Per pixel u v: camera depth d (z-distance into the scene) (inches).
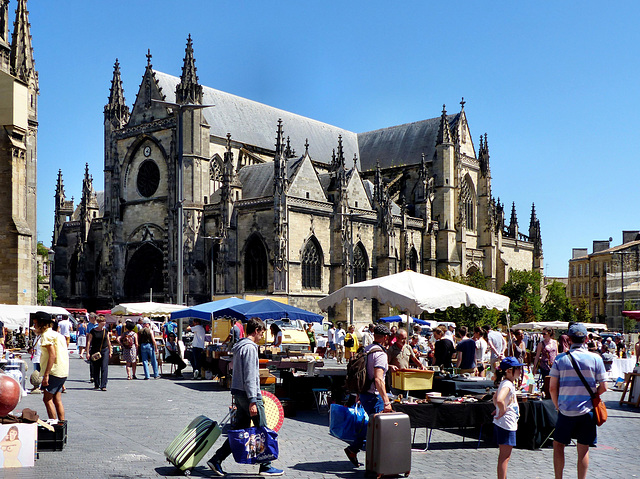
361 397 762.8
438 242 4854.8
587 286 6894.7
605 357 1684.3
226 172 3750.0
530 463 790.5
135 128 4087.1
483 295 1298.0
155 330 2475.4
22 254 2282.2
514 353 1722.4
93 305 4362.7
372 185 4773.6
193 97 3853.3
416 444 915.4
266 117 4751.5
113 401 1254.9
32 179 3154.5
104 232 4190.5
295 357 1320.1
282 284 3508.9
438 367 1200.2
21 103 2305.6
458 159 4958.2
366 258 4158.5
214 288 3747.5
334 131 5413.4
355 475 705.0
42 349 840.3
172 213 3865.7
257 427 684.1
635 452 863.7
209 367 1749.5
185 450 673.6
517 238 6077.8
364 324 3976.4
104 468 692.1
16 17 3102.9
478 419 879.7
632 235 6638.8
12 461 691.4
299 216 3673.7
